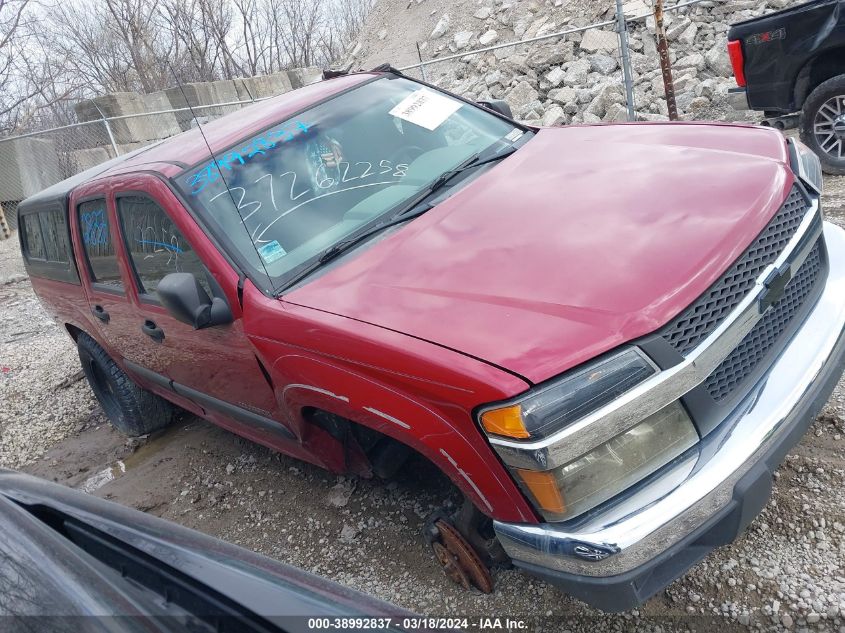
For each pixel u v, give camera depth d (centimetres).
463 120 383
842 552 254
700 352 210
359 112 369
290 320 266
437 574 296
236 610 149
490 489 218
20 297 980
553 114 1058
